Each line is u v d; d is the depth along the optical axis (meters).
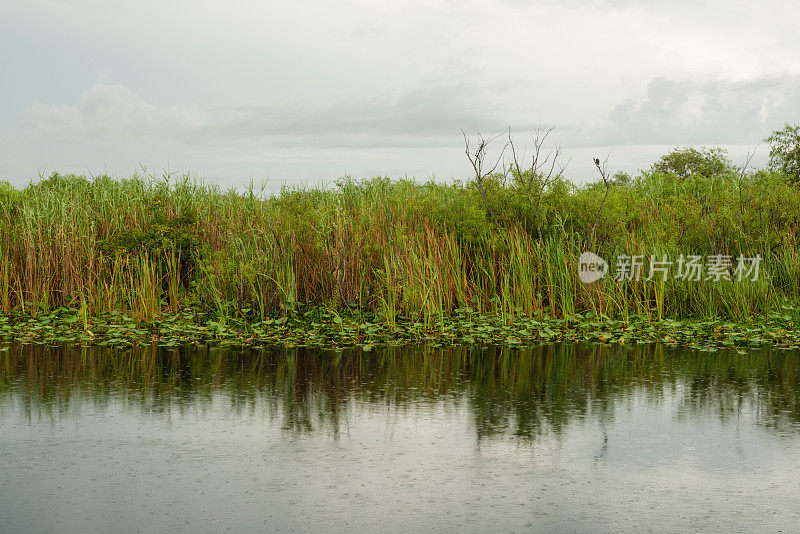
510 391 6.24
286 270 11.25
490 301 11.16
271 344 9.09
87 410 5.46
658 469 4.07
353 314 10.98
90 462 4.16
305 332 9.90
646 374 7.07
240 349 8.67
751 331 9.74
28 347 8.75
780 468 4.10
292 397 5.97
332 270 11.43
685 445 4.56
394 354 8.31
